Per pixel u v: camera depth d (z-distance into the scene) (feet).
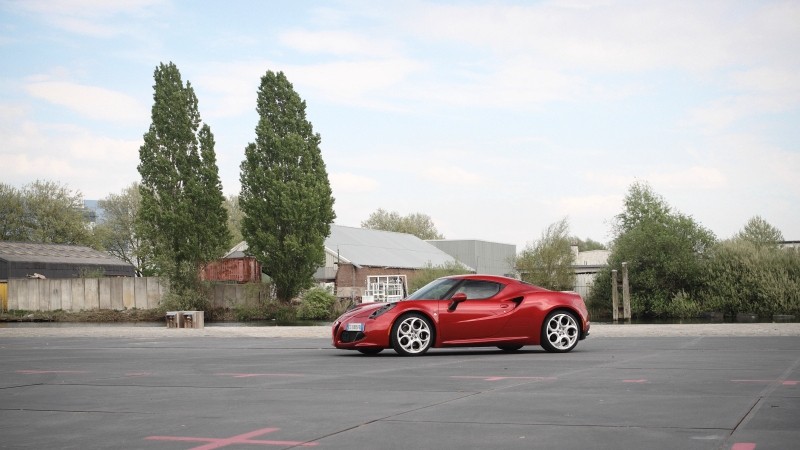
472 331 42.78
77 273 195.31
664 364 34.01
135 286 158.51
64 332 78.89
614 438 17.04
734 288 143.64
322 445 16.92
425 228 354.74
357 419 20.25
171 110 150.30
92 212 271.28
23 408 23.68
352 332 43.65
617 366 33.42
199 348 52.60
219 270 166.50
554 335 43.39
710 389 24.89
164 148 150.71
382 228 342.64
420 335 42.73
